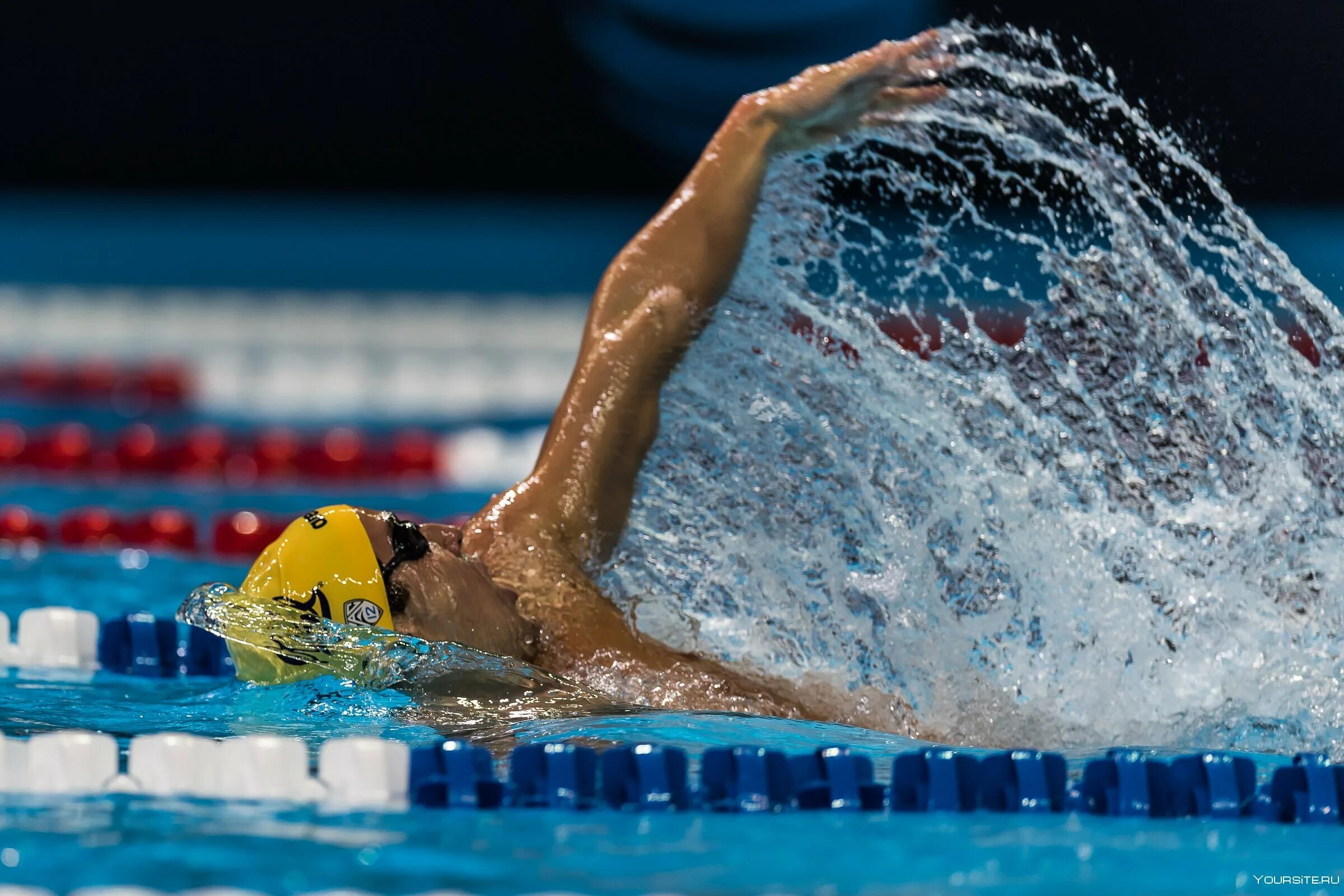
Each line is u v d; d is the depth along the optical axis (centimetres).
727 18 4947
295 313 4119
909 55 1242
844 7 4844
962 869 772
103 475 2736
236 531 2131
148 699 1200
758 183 1202
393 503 2550
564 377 3656
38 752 902
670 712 1048
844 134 1235
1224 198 1280
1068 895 729
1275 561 1170
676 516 1159
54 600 1723
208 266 4628
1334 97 4384
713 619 1137
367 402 3500
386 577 1051
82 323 3969
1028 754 929
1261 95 4381
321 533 1061
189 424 3159
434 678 1044
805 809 901
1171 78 4375
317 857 762
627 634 1109
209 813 847
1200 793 919
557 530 1118
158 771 902
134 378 3438
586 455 1135
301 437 2933
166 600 1750
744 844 812
